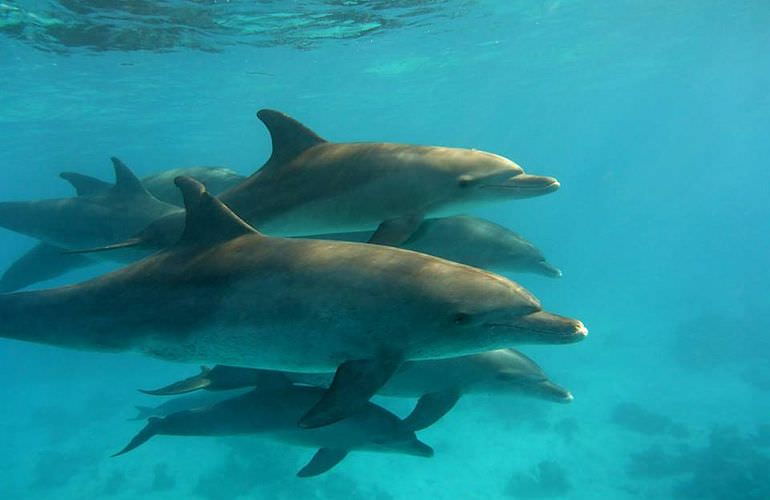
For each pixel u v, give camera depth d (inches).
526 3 1007.6
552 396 336.5
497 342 184.1
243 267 203.2
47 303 236.8
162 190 429.7
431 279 185.6
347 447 315.0
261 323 194.2
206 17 792.3
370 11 885.8
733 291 1768.0
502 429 865.5
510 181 268.2
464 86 1887.3
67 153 1993.1
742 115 4539.9
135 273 224.7
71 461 919.0
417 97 1952.5
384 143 273.6
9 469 956.6
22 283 439.8
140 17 751.7
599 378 1110.4
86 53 872.3
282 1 773.3
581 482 722.2
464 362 316.5
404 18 960.3
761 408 912.3
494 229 411.8
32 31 751.7
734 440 771.4
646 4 1153.4
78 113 1320.1
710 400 965.8
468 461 784.3
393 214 261.7
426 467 771.4
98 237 400.2
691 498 663.8
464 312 179.2
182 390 273.6
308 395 296.7
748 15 1406.3
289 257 200.2
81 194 429.4
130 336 220.5
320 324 187.0
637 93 2797.7
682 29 1470.2
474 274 189.2
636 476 722.2
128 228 390.0
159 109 1407.5
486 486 724.7
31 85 1020.5
